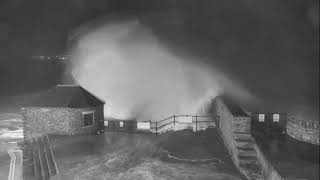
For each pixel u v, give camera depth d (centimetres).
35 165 1803
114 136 2322
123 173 1521
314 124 1825
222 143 2006
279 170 1374
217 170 1543
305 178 1278
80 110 2344
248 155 1580
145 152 1870
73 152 1897
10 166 1873
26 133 2405
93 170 1577
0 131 2784
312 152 1639
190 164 1633
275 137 1939
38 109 2369
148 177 1458
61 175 1509
